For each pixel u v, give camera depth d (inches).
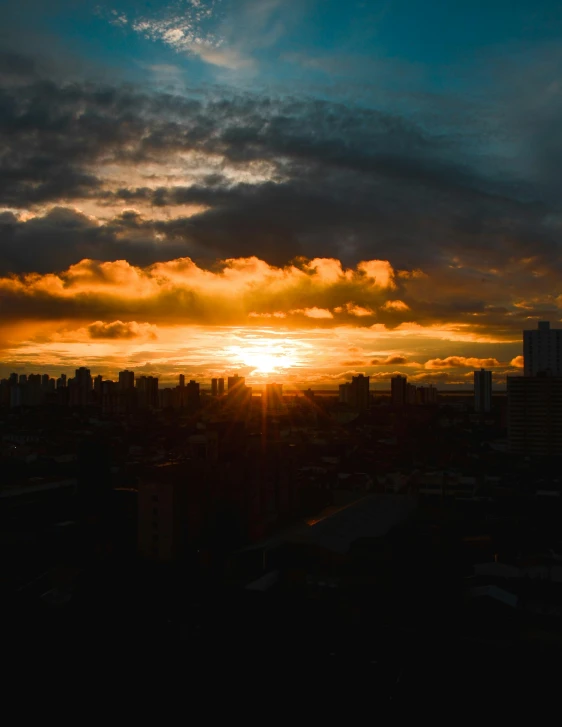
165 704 2134.6
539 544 3939.5
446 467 7057.1
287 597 3046.3
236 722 2027.6
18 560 3681.1
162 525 3575.3
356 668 2375.7
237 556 3341.5
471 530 4347.9
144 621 2827.3
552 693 2192.4
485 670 2357.3
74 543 3927.2
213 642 2605.8
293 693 2202.3
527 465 7421.3
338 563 3348.9
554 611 2856.8
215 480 3846.0
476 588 3014.3
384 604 2950.3
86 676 2329.0
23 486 5669.3
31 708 2113.7
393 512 4471.0
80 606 3002.0
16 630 2736.2
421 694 2187.5
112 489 5251.0
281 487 4443.9
